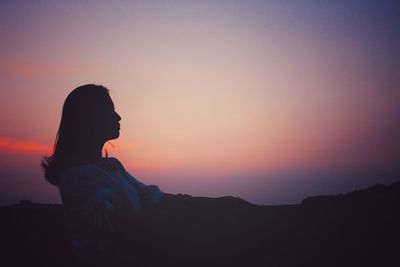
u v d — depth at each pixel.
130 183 2.36
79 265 1.91
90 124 2.22
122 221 1.97
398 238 1.62
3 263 2.12
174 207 2.13
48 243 2.31
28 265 2.08
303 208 1.95
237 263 1.67
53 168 2.19
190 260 1.73
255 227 1.84
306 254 1.64
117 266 1.81
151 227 1.93
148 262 1.78
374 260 1.54
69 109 2.22
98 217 1.93
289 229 1.79
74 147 2.20
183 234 1.87
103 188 2.05
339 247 1.64
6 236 2.43
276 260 1.64
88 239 1.94
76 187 2.04
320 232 1.75
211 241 1.81
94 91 2.24
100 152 2.29
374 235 1.67
